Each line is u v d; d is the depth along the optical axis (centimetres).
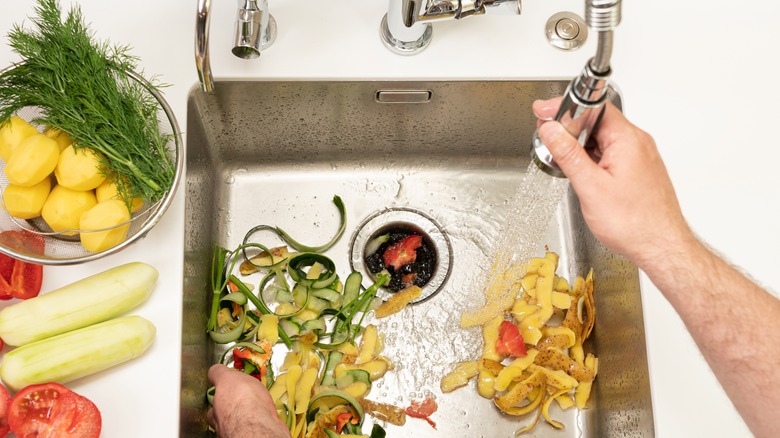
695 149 83
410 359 91
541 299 90
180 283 76
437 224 99
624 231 61
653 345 76
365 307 92
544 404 88
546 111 63
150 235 77
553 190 94
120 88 77
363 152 100
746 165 83
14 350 69
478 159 101
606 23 46
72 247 74
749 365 61
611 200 60
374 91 88
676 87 86
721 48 88
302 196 100
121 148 71
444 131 96
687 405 74
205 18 63
